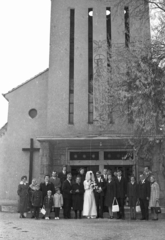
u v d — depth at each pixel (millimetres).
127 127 15125
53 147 16672
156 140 10820
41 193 11508
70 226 9359
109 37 17625
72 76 17406
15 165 17141
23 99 17938
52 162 16422
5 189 16906
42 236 7582
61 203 11695
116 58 10617
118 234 8047
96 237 7562
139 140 11016
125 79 9852
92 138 15305
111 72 11188
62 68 17156
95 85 13047
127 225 9750
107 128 14969
